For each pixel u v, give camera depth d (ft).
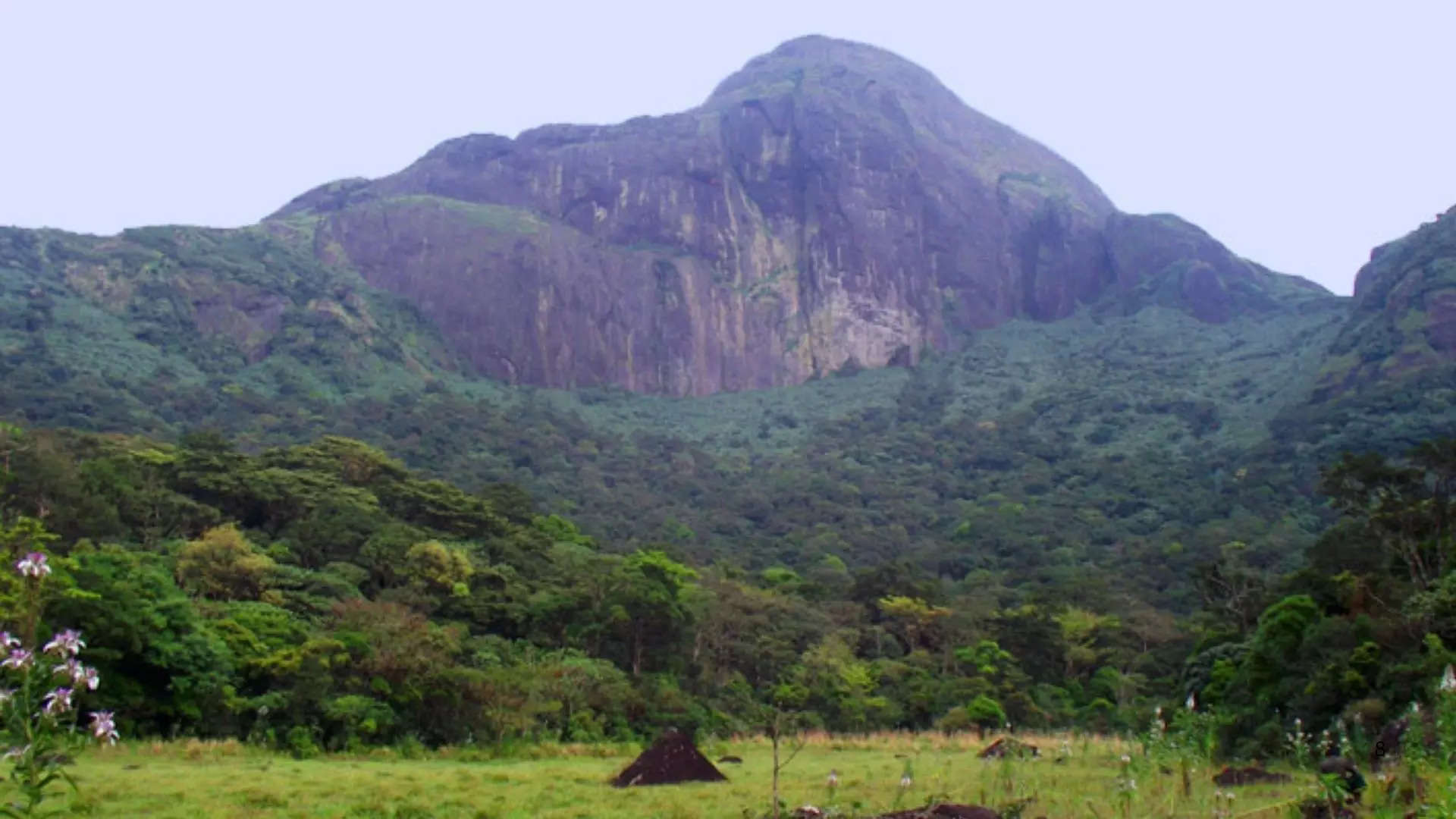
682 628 181.57
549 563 206.28
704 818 62.54
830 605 235.40
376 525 189.26
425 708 121.49
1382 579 124.77
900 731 170.81
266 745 104.37
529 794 74.02
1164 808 53.67
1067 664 213.87
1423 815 34.63
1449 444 150.41
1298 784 58.29
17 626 77.87
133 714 101.24
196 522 178.60
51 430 208.33
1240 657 129.59
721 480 411.95
